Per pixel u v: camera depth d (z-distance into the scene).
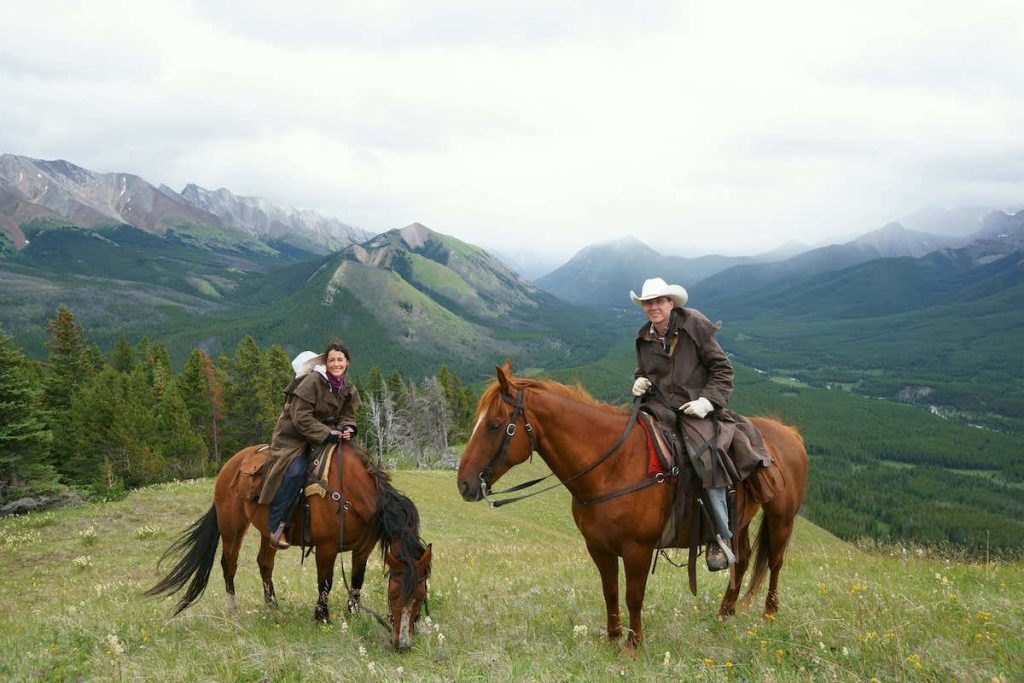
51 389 52.25
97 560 17.31
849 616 6.13
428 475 46.97
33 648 6.89
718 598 7.85
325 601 7.24
